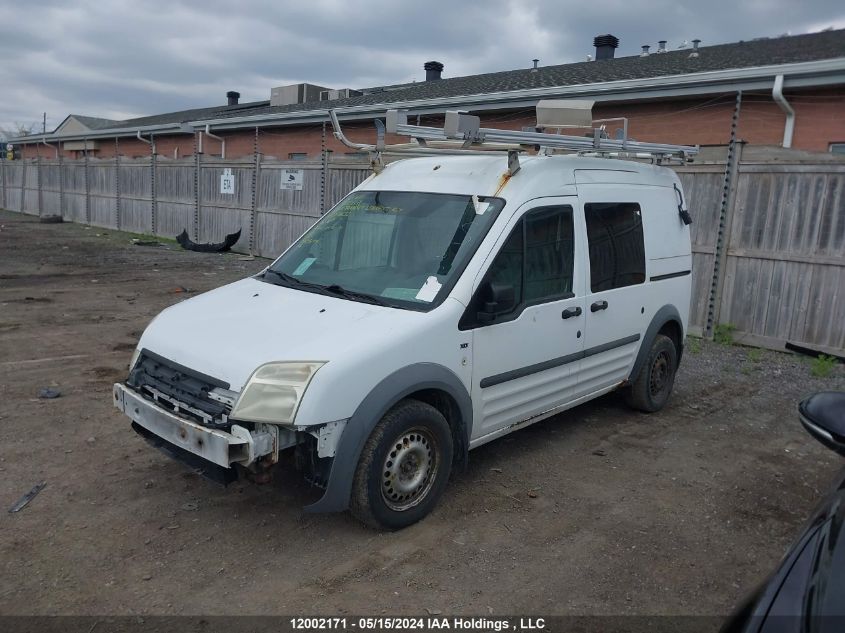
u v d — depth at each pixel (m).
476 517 4.39
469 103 14.88
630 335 5.94
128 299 11.32
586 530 4.29
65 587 3.50
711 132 12.13
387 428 3.91
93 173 26.38
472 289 4.36
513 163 4.76
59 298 11.23
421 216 4.86
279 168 16.48
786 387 7.57
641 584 3.74
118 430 5.55
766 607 1.93
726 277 9.41
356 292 4.56
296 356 3.75
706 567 3.93
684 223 6.77
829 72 10.21
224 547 3.92
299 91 28.75
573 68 17.78
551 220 5.00
